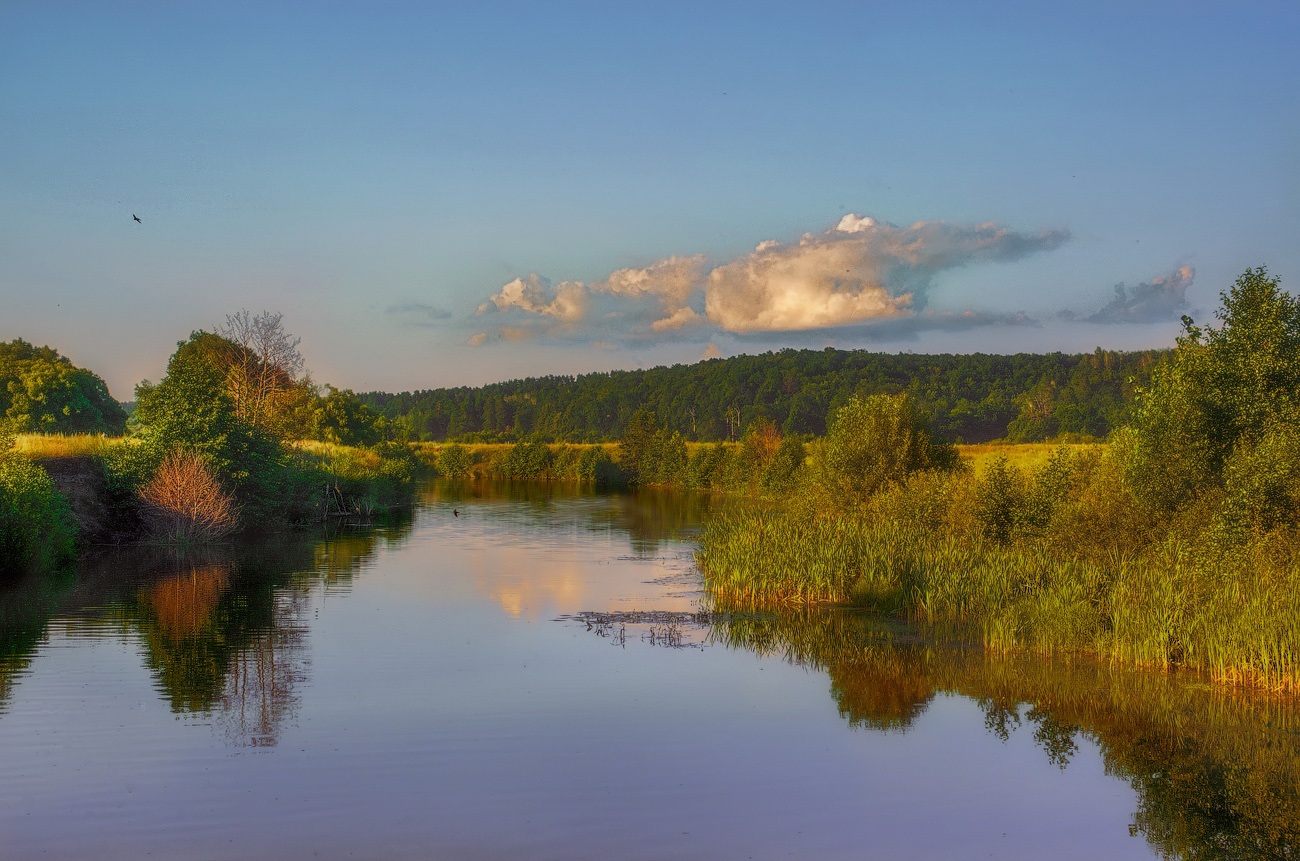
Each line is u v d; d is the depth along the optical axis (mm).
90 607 23719
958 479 34750
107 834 10602
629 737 14375
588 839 10758
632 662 19109
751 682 17719
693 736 14469
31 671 17438
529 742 14055
